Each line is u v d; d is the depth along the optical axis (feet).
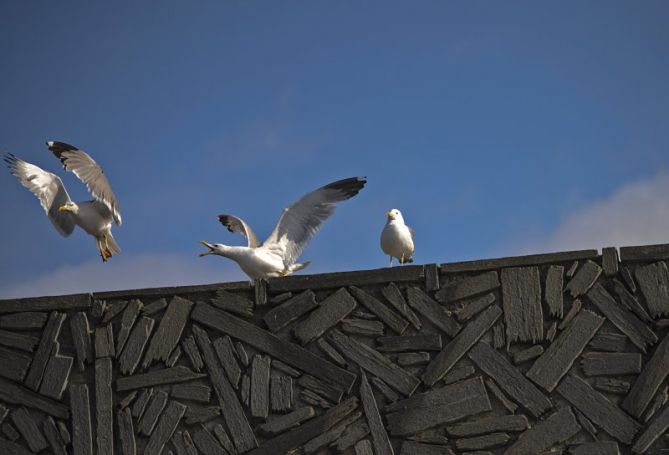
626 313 36.04
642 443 34.58
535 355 36.24
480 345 36.73
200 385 38.42
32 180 52.37
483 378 36.40
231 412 37.88
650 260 36.40
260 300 39.04
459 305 37.37
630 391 35.22
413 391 36.73
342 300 38.37
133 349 39.27
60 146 49.62
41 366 39.60
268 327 38.63
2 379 39.65
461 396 36.27
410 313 37.63
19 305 40.34
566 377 35.78
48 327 40.06
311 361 37.88
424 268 37.96
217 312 39.24
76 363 39.58
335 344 37.88
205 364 38.65
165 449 37.88
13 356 39.88
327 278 38.70
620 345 35.76
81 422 38.75
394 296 37.99
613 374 35.53
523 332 36.55
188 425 38.06
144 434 38.09
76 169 49.93
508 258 37.37
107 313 39.91
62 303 40.16
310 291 38.78
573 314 36.37
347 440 36.60
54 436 38.75
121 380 38.88
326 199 45.98
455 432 35.91
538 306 36.70
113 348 39.40
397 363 37.19
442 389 36.50
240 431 37.58
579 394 35.55
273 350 38.29
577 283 36.63
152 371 38.88
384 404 36.86
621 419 34.99
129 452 38.04
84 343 39.73
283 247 46.14
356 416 36.88
